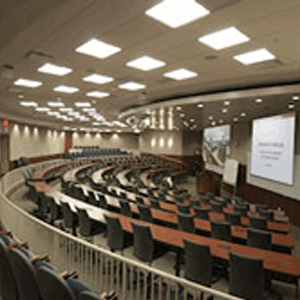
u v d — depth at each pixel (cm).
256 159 1138
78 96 944
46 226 376
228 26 346
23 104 1184
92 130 2933
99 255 300
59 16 329
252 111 957
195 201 776
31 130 2017
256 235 444
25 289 262
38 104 1173
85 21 343
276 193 1002
